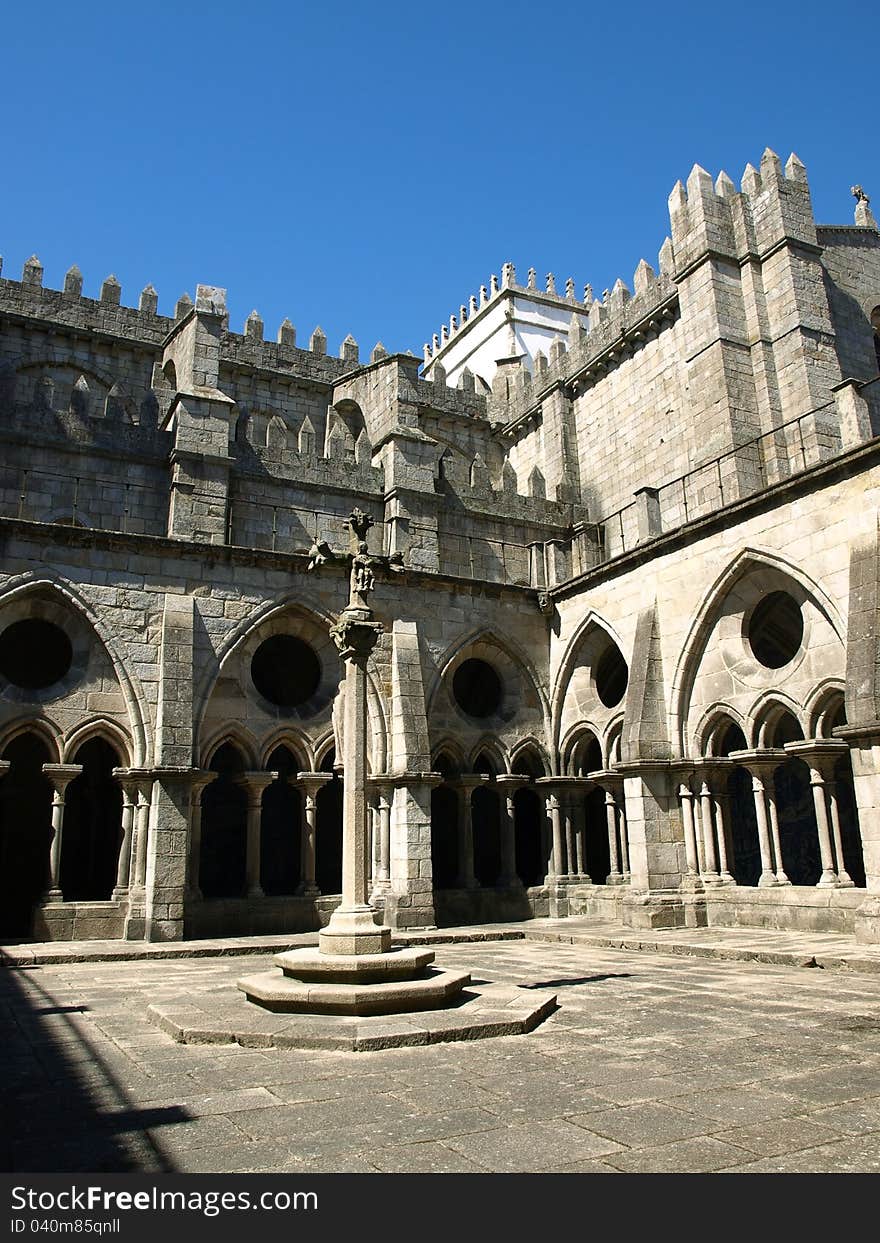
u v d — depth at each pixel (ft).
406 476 86.43
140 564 71.56
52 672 82.64
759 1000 37.40
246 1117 21.83
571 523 98.78
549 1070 25.86
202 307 82.28
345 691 40.06
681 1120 21.03
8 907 82.94
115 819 84.43
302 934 69.97
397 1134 20.26
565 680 86.74
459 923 78.23
